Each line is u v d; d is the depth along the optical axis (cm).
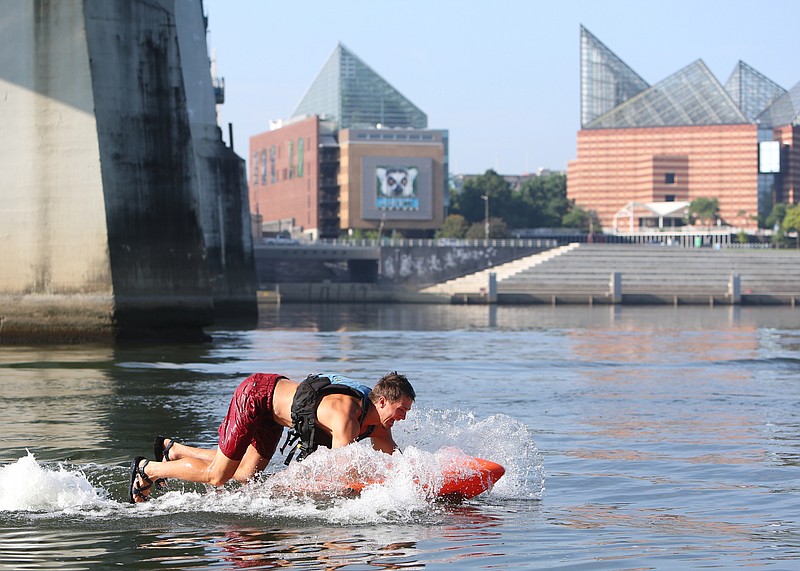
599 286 14838
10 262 3872
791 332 6356
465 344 4706
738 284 14350
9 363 3094
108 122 3831
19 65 3838
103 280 3822
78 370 2881
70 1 3778
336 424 1121
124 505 1100
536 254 15962
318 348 4228
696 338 5525
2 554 912
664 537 977
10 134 3853
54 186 3831
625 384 2611
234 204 7694
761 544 952
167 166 4025
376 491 1121
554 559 898
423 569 868
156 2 3988
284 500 1114
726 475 1301
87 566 876
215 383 2519
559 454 1452
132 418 1823
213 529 1004
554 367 3250
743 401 2203
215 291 7606
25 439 1562
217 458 1145
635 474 1302
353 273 17800
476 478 1134
